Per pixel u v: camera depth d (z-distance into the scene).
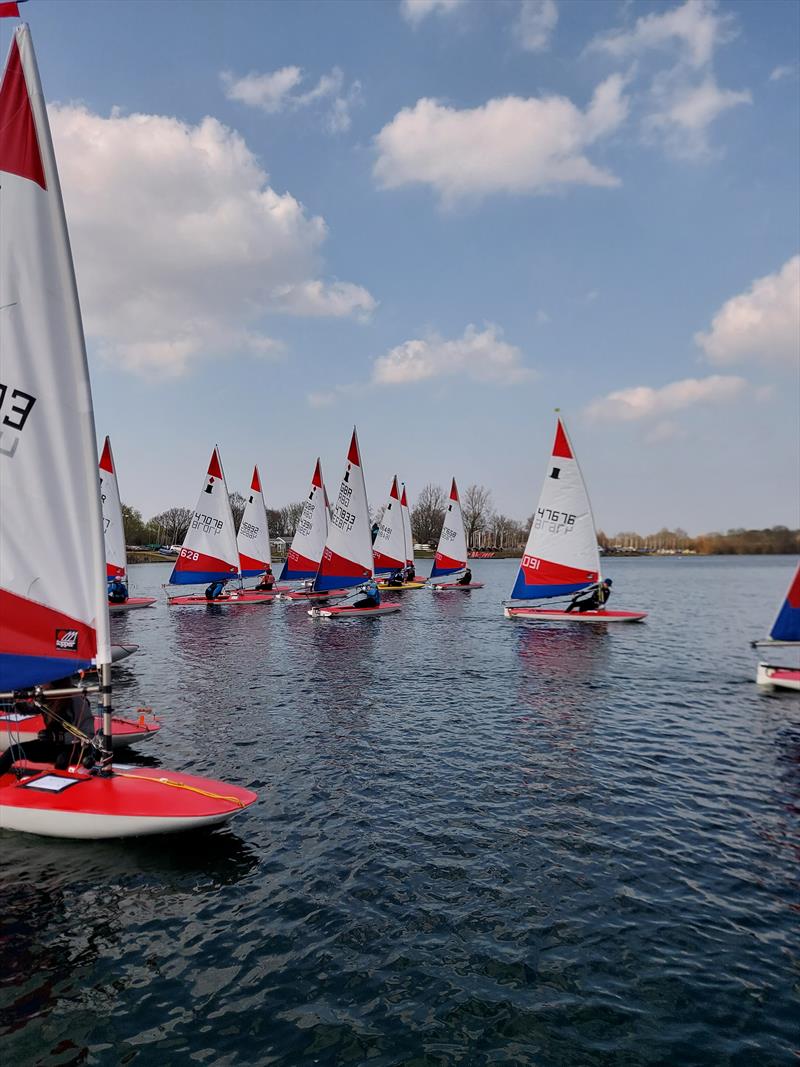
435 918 8.18
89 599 9.98
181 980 7.01
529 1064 5.95
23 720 12.39
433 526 146.88
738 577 110.06
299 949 7.54
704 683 22.23
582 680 22.58
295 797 11.95
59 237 9.48
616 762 14.01
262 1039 6.21
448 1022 6.45
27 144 9.30
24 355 9.40
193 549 46.81
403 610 44.62
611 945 7.67
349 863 9.52
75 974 7.09
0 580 9.52
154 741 15.21
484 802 11.81
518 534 174.50
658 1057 6.04
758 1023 6.47
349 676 23.03
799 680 21.03
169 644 30.14
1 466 9.40
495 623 37.53
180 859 9.55
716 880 9.16
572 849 10.02
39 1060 5.94
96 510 9.88
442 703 19.17
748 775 13.27
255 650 28.50
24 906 8.32
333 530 42.53
